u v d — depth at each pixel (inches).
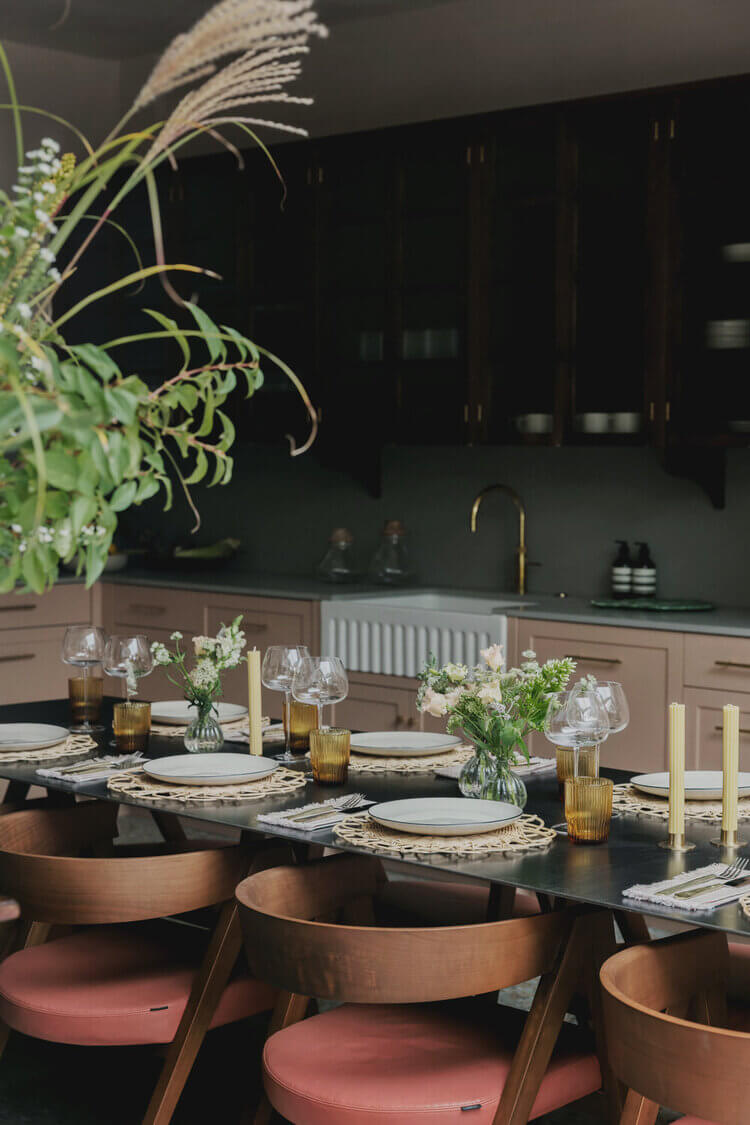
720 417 179.0
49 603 235.5
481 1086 84.4
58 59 253.9
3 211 53.7
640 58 199.3
